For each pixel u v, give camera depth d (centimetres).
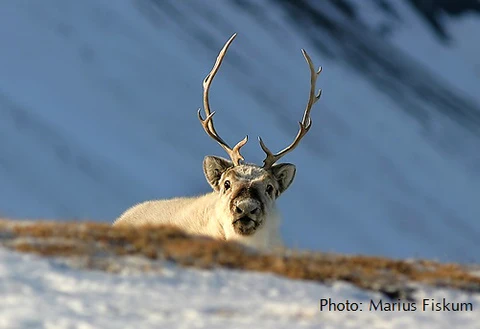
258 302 2892
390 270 3416
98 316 2595
